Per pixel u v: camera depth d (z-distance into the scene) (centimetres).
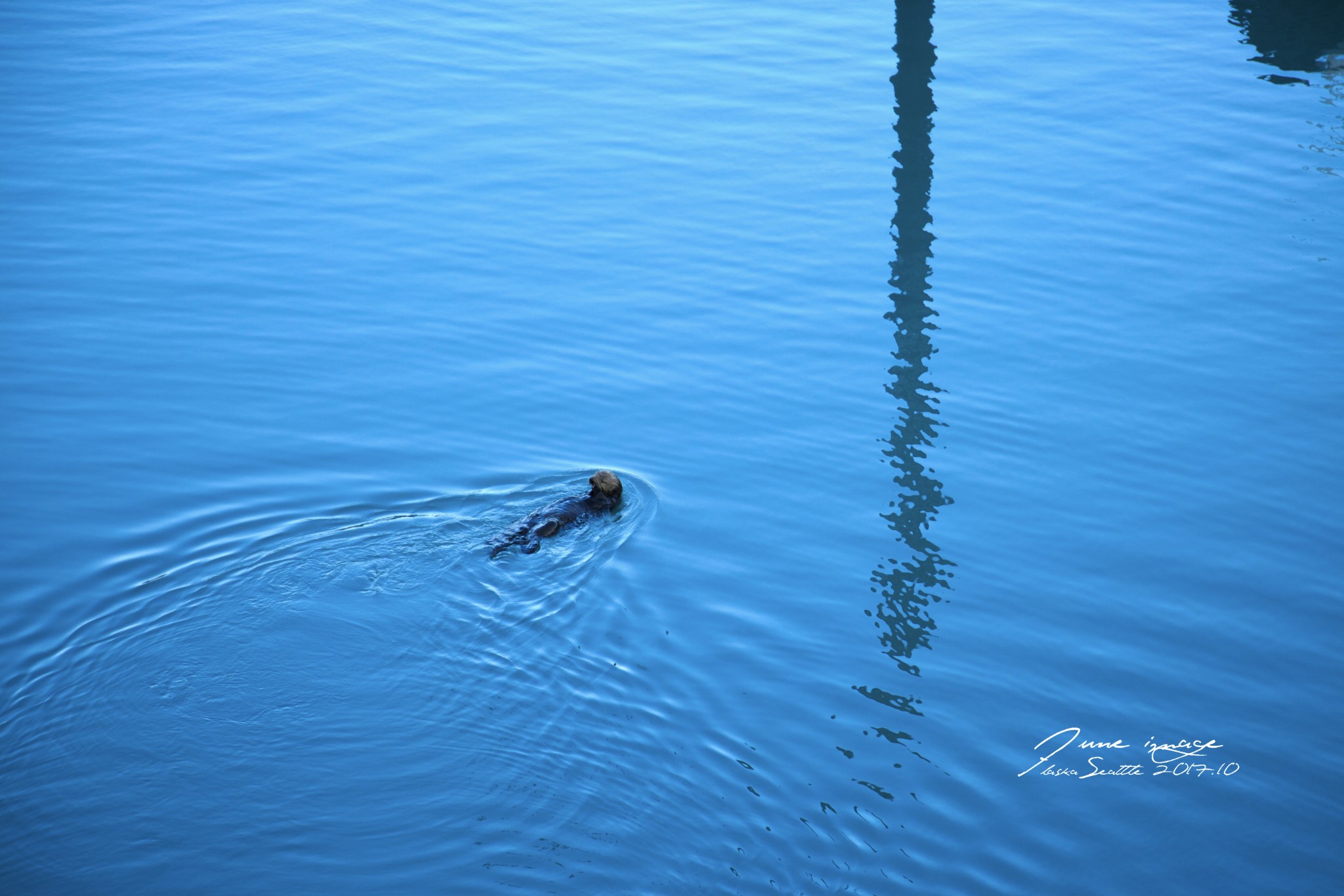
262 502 1105
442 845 746
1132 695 917
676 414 1291
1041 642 971
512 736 840
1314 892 748
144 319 1420
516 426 1257
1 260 1520
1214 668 948
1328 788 831
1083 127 1988
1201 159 1878
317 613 952
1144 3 2548
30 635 918
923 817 788
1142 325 1471
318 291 1505
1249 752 863
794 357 1400
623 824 770
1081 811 801
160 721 841
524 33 2378
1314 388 1348
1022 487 1184
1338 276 1567
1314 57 2255
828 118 2005
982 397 1331
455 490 1144
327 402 1286
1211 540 1108
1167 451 1242
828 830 771
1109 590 1038
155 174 1766
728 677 910
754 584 1023
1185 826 795
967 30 2402
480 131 1950
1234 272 1583
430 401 1297
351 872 725
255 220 1662
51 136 1859
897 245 1636
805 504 1146
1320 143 1917
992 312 1498
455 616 957
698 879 729
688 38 2353
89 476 1139
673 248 1628
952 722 878
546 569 1014
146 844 742
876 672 926
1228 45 2316
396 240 1631
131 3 2464
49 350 1347
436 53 2259
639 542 1073
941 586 1037
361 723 845
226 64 2167
